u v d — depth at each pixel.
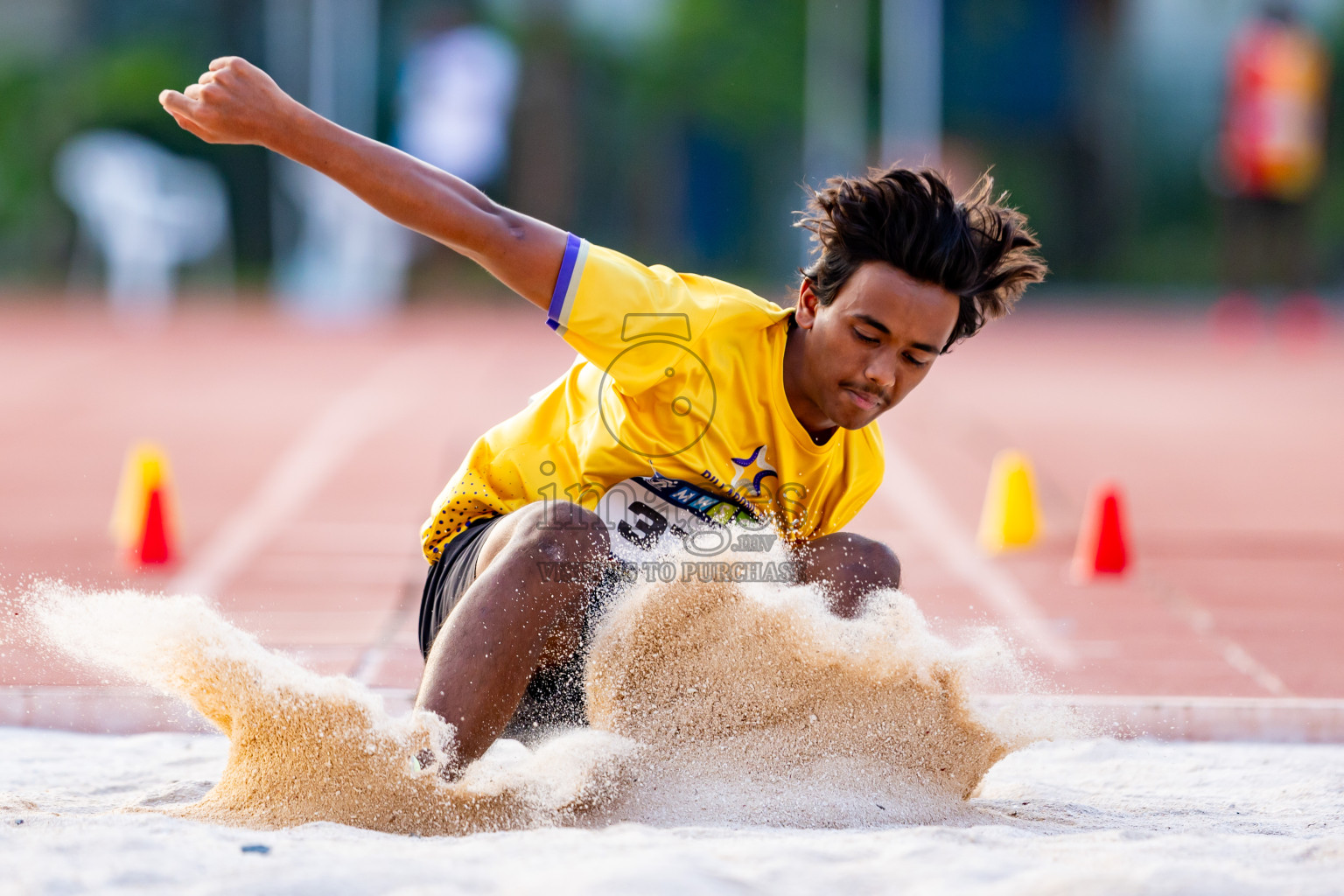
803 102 122.00
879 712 10.98
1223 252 103.06
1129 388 52.06
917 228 10.97
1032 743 11.07
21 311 79.62
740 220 130.00
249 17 112.25
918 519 29.03
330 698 9.95
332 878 8.10
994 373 57.44
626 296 11.34
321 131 10.98
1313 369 59.75
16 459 33.72
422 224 11.17
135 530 23.75
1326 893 8.23
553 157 108.19
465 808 10.04
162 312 79.75
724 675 10.92
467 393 46.31
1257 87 81.00
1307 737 15.38
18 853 8.59
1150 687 17.16
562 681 11.20
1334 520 29.09
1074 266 127.00
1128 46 126.88
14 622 18.88
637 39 122.31
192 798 11.30
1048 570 24.55
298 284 87.62
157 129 102.56
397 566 23.78
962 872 8.59
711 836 9.59
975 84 126.75
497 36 106.69
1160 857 9.14
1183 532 27.77
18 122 105.38
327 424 39.91
